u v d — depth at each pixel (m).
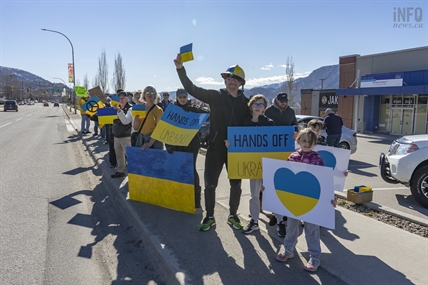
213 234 4.14
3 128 20.34
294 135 4.14
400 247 3.76
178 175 4.93
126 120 6.50
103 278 3.39
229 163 4.14
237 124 4.22
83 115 16.16
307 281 3.09
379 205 5.22
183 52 3.89
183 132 4.66
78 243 4.17
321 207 3.22
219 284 3.04
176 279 3.16
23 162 9.32
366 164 10.13
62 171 8.30
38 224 4.75
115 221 4.96
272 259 3.51
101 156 9.59
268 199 3.52
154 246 3.85
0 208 5.36
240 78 4.09
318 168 3.21
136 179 5.46
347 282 3.07
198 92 4.07
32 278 3.34
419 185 5.58
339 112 27.59
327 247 3.78
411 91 20.27
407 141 5.92
